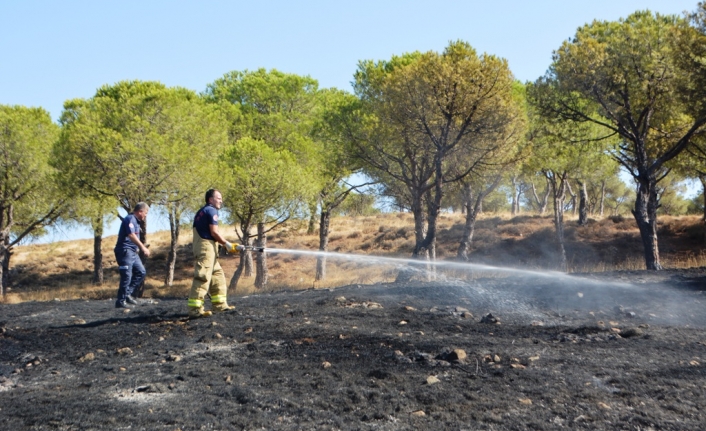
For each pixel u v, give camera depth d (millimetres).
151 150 18688
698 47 15828
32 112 24750
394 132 18766
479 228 36281
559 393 3992
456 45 17234
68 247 44062
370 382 4414
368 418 3607
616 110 17672
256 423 3570
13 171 22797
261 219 22375
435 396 3990
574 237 31984
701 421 3385
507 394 4004
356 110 20812
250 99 27375
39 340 6895
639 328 6523
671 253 27438
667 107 17828
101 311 9492
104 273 36156
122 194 19266
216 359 5402
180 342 6293
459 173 19719
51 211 24922
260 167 21172
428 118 17703
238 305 9336
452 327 6688
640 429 3299
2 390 4730
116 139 18531
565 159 23734
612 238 31125
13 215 26016
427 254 18031
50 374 5211
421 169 20234
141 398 4195
